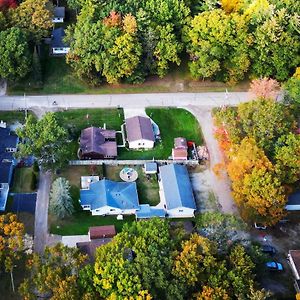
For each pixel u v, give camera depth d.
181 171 115.88
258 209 101.88
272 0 139.38
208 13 134.38
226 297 82.38
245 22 134.25
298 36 133.25
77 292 81.56
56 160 110.19
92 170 116.50
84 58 129.62
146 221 93.50
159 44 131.00
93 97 133.88
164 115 131.25
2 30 132.25
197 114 132.38
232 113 116.25
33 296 82.75
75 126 125.38
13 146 116.38
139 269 83.62
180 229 94.19
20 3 142.38
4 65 125.50
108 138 121.94
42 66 139.38
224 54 133.50
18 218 104.81
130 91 136.38
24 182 111.75
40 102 130.88
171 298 82.69
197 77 137.75
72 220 106.25
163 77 141.00
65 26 153.50
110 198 107.56
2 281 93.06
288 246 106.25
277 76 136.38
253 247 93.19
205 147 122.94
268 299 88.56
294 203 111.75
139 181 115.44
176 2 136.25
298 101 121.75
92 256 95.94
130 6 136.25
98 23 129.38
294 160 105.31
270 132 110.31
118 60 129.25
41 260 88.75
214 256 88.62
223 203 112.56
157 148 122.94
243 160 104.44
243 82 142.25
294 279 100.44
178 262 84.44
